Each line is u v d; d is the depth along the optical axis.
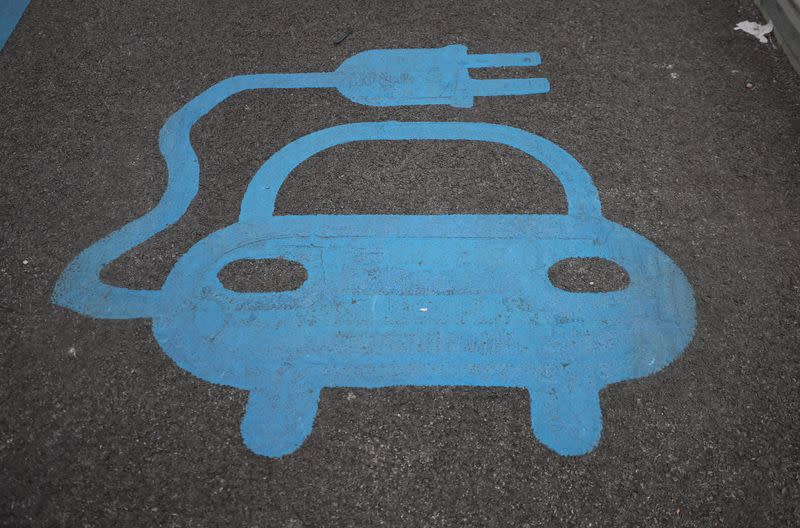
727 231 3.83
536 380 3.34
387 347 3.48
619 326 3.50
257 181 4.20
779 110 4.41
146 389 3.36
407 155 4.30
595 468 3.05
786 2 4.65
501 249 3.82
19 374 3.42
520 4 5.23
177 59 4.95
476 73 4.78
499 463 3.09
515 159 4.24
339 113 4.57
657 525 2.90
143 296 3.70
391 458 3.12
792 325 3.44
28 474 3.11
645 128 4.37
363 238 3.90
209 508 3.00
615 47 4.88
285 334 3.54
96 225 4.03
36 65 4.94
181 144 4.41
